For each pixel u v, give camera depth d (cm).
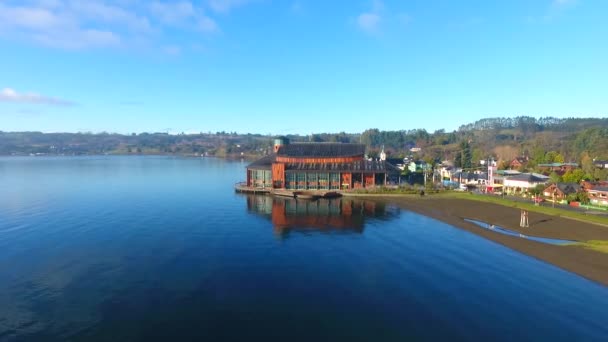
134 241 5938
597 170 12800
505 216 7844
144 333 3134
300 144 14162
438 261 5009
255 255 5259
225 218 7856
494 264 4859
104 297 3838
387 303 3728
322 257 5181
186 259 5056
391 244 5850
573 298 3822
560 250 5331
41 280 4281
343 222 7531
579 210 8406
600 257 4959
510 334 3138
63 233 6425
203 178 16925
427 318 3412
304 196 10844
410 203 9969
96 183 14325
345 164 12938
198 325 3275
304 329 3216
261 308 3609
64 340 3012
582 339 3067
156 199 10419
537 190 10662
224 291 4003
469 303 3725
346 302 3747
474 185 13738
